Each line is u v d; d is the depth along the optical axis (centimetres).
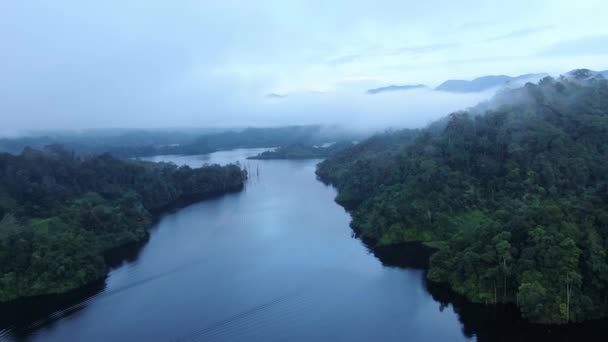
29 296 11375
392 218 14250
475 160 15350
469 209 13800
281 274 11856
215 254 13800
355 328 9019
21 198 16388
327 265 12381
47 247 12350
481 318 9244
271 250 13888
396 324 9094
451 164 15625
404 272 11669
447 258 10925
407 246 13488
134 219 17150
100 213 16175
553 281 8681
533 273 8850
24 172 17775
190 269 12644
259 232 16038
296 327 9119
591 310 8356
